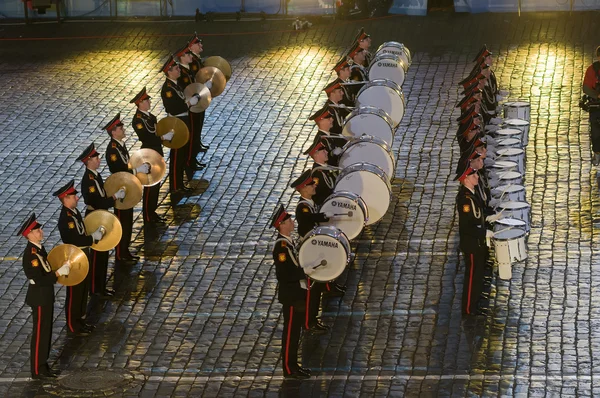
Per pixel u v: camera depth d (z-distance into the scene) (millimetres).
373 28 67625
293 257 33094
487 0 68188
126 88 60969
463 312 36344
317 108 57094
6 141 54375
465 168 36000
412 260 40656
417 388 32438
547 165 48531
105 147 53562
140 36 68688
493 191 38906
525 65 60656
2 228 44969
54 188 48906
